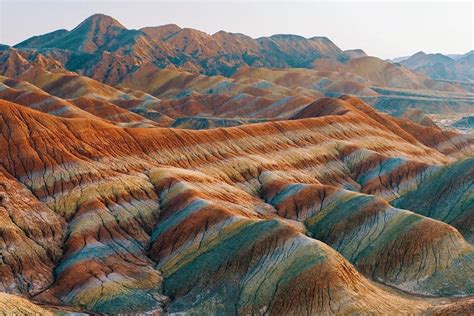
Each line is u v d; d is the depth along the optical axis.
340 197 100.56
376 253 84.00
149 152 115.00
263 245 77.62
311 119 154.12
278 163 127.38
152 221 94.25
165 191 99.75
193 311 72.38
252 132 136.50
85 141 108.44
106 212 91.50
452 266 78.56
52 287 77.06
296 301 69.69
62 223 89.75
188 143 122.38
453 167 110.88
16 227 84.25
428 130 190.75
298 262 73.44
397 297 73.44
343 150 143.12
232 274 76.12
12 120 105.19
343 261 74.56
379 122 186.62
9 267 77.62
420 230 82.94
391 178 128.88
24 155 99.81
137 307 73.50
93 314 71.31
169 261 83.94
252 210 101.19
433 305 69.81
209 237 84.81
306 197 104.75
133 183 100.06
